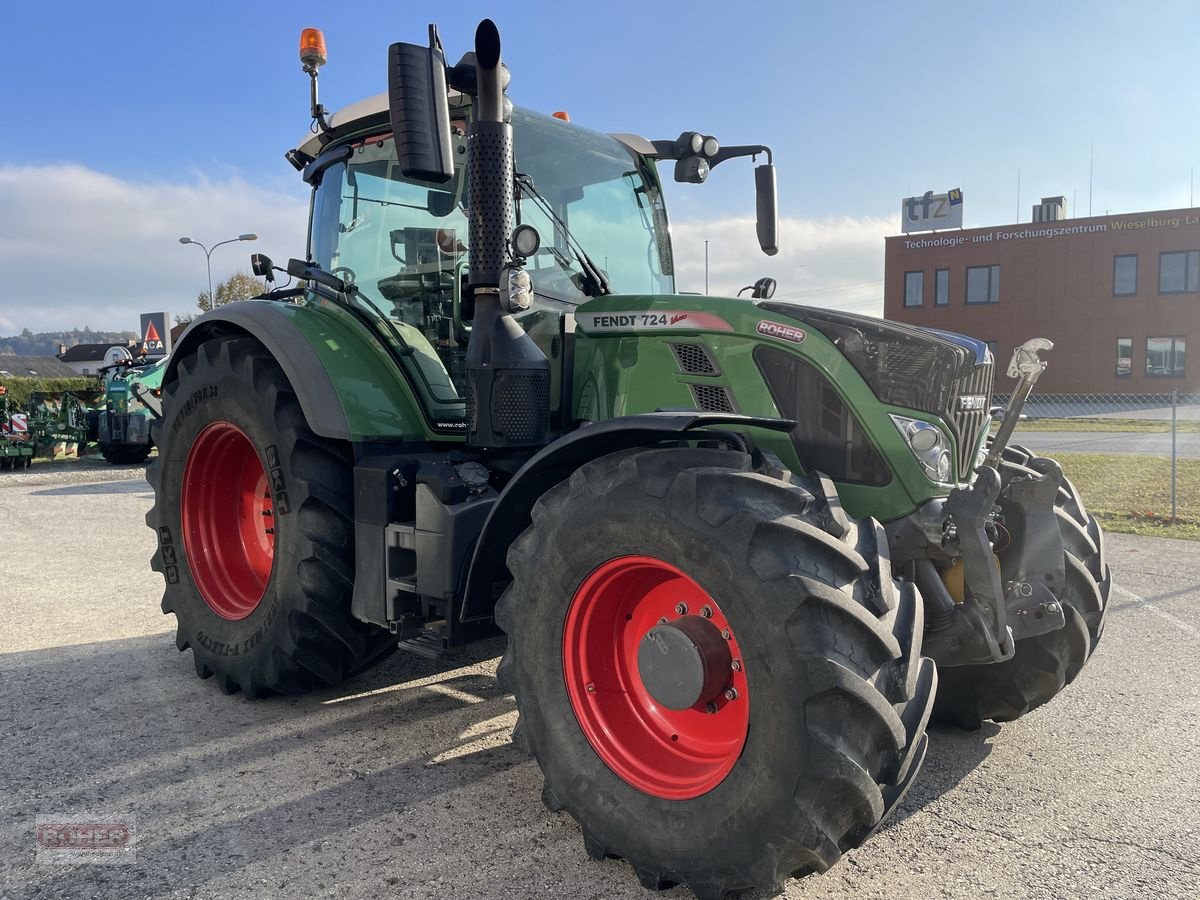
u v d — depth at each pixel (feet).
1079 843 8.61
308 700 12.51
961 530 8.69
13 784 9.72
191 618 13.17
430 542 10.03
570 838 8.66
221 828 8.75
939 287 122.01
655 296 10.44
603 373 10.69
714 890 7.28
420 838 8.60
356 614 11.25
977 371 9.75
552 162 11.94
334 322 12.70
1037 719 11.87
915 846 8.56
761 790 6.97
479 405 10.27
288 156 14.57
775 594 6.91
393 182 12.47
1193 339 107.76
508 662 8.79
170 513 13.64
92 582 19.83
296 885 7.75
